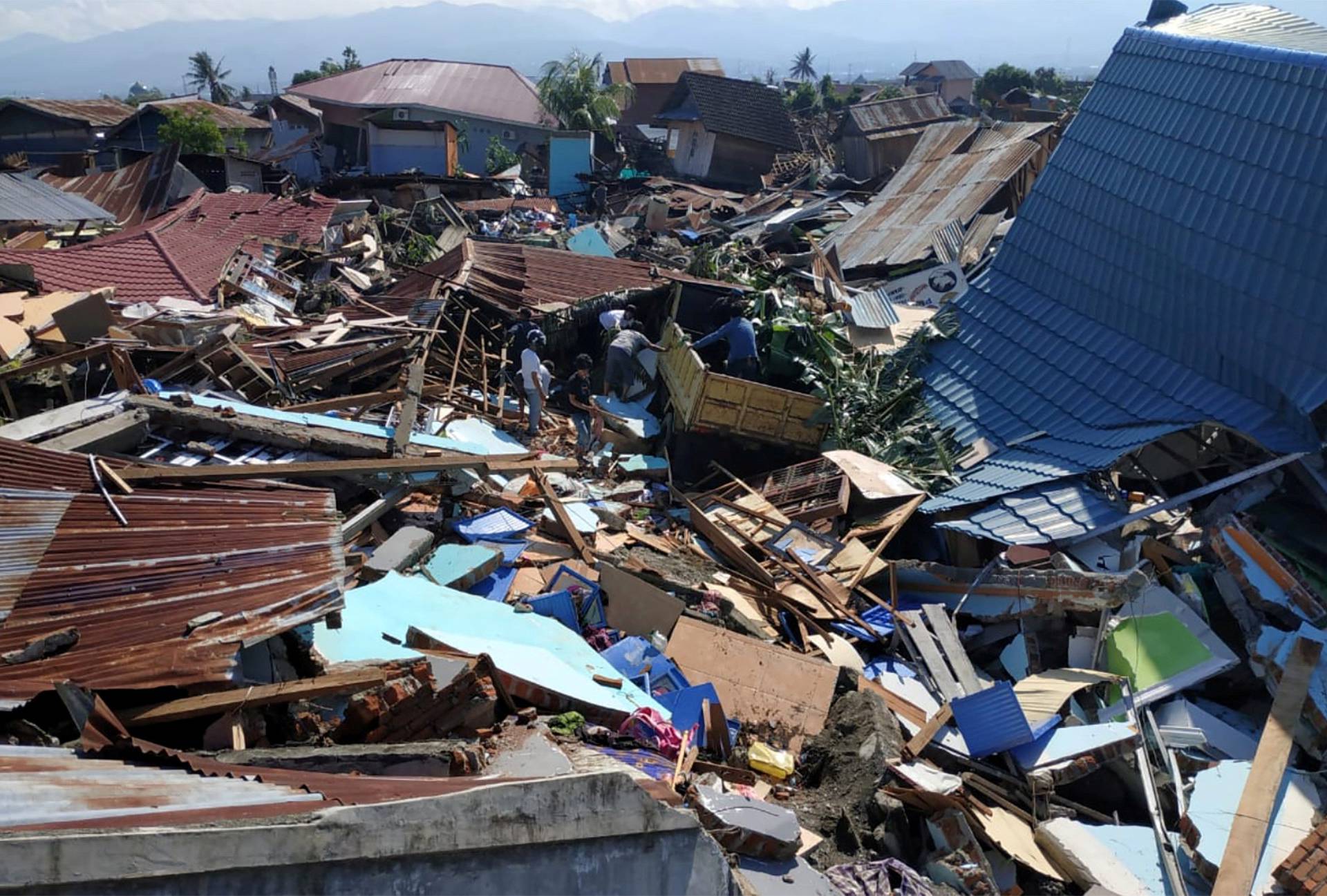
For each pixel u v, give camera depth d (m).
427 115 52.03
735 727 8.73
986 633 10.91
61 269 17.11
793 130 49.16
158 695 5.68
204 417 10.62
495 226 31.95
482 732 5.98
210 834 3.22
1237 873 7.12
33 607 6.12
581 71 53.69
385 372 15.90
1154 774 8.51
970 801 7.86
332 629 7.13
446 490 11.55
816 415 15.23
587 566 10.95
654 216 35.19
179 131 40.72
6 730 5.14
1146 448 13.03
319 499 8.59
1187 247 13.73
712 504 13.84
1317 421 11.02
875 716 8.59
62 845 3.00
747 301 18.80
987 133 32.56
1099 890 7.03
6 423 11.28
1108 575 10.27
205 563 7.03
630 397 17.78
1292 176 12.61
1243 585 9.98
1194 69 15.44
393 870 3.59
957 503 12.62
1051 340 15.27
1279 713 8.49
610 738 7.03
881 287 24.78
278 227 24.22
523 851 3.87
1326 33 16.20
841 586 11.54
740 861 5.79
